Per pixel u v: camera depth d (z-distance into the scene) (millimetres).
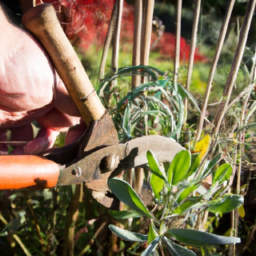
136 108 1097
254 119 1350
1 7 901
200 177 1077
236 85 1341
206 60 2100
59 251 1404
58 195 1450
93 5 1107
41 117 990
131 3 1845
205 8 2066
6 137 1022
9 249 1396
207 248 1222
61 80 916
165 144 1014
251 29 1648
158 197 1023
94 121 893
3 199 1465
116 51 1162
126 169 969
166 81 1062
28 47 859
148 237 962
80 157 892
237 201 1005
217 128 1171
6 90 849
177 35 1139
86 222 1334
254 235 1495
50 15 852
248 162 1244
